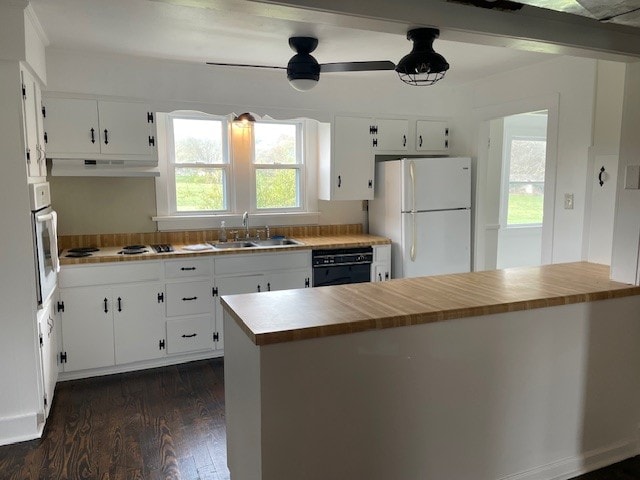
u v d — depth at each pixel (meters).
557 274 2.69
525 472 2.24
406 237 4.23
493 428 2.13
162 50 3.33
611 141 3.09
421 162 4.20
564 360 2.26
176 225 4.20
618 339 2.39
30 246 2.54
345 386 1.81
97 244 3.95
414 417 1.96
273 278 3.95
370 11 1.83
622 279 2.48
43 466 2.40
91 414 2.94
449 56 3.48
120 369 3.59
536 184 6.32
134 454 2.51
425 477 2.02
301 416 1.75
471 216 4.52
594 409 2.38
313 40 2.96
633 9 1.75
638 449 2.53
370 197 4.59
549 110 3.60
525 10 2.07
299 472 1.78
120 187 3.99
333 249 4.13
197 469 2.38
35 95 2.87
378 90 4.46
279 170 4.58
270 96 4.07
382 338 1.85
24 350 2.59
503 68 3.85
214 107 3.90
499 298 2.12
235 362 2.02
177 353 3.73
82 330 3.41
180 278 3.66
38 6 2.46
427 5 1.94
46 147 3.43
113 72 3.55
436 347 1.96
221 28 2.81
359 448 1.87
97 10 2.51
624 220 2.45
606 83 3.13
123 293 3.50
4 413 2.59
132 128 3.65
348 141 4.41
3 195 2.46
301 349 1.72
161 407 3.04
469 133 4.48
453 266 4.42
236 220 4.40
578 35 2.24
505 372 2.12
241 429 1.98
